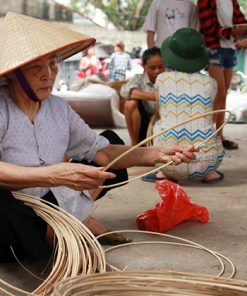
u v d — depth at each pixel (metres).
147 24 5.05
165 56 3.90
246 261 2.41
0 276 2.25
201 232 2.80
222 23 4.85
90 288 1.66
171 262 2.40
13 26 2.20
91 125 7.54
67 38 2.20
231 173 4.25
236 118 7.92
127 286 1.69
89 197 2.51
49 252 2.33
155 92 4.09
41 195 2.41
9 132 2.29
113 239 2.61
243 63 10.59
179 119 3.73
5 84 2.31
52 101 2.43
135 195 3.56
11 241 2.27
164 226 2.78
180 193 2.88
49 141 2.36
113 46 13.85
